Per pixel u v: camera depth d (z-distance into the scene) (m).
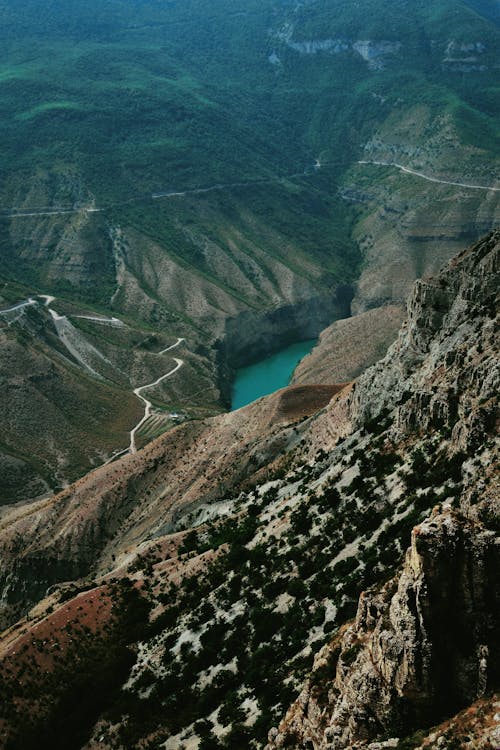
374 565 78.31
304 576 89.25
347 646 58.09
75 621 112.38
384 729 53.16
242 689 80.44
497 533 52.19
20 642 110.75
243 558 106.38
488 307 106.25
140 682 95.94
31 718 99.62
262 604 91.50
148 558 128.75
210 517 144.75
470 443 81.12
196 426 189.12
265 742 66.31
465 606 51.88
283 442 157.88
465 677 51.59
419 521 78.56
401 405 109.00
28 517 177.62
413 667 51.94
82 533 169.00
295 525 101.94
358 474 100.75
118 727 91.19
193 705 85.31
